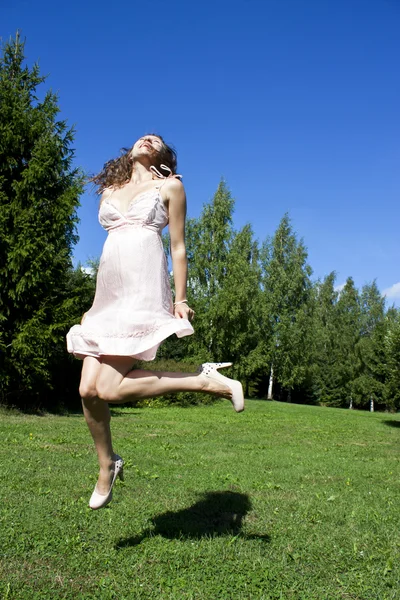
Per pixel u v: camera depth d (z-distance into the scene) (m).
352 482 6.25
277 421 17.38
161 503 4.44
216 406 24.12
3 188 15.05
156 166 3.24
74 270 19.48
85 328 2.78
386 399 20.53
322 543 3.50
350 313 49.44
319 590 2.69
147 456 7.55
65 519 3.78
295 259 39.34
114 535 3.44
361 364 44.09
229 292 32.44
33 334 14.20
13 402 15.31
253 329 34.88
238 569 2.91
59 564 2.91
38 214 14.72
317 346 45.44
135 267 2.86
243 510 4.38
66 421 13.27
